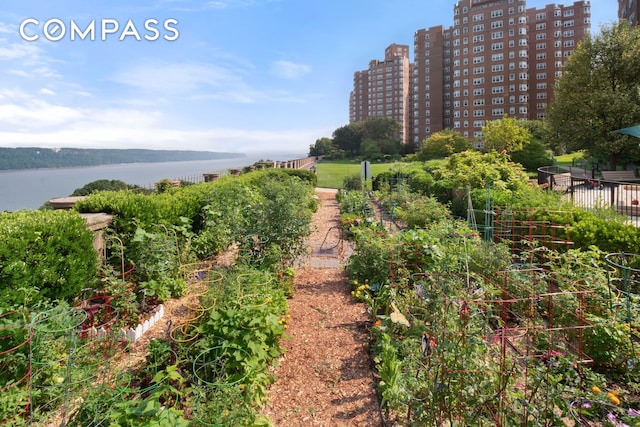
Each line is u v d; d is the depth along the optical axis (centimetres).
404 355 356
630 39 2450
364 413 314
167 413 241
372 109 12088
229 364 319
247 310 356
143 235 514
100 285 468
